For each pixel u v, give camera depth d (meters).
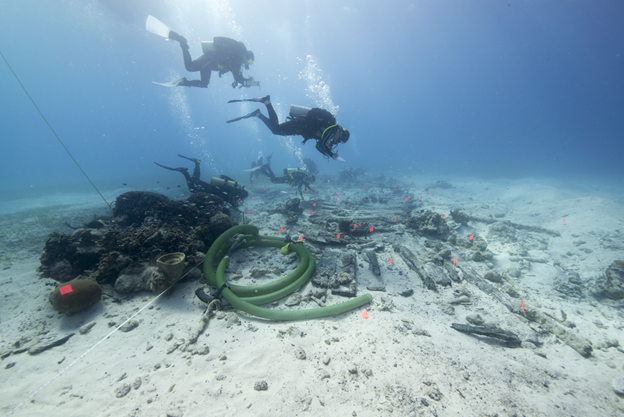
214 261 4.91
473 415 2.30
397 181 20.95
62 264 4.67
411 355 3.03
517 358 3.05
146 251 4.65
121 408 2.37
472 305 4.21
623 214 7.66
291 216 8.50
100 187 19.59
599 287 4.55
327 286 4.61
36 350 3.09
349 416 2.29
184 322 3.67
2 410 2.36
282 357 3.01
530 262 5.96
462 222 8.70
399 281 4.96
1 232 8.19
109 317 3.75
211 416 2.29
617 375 2.80
